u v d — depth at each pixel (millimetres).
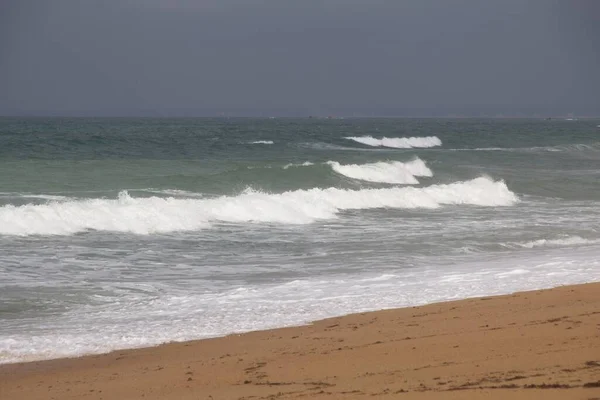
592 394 8750
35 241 25203
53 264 21891
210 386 10766
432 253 25141
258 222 31484
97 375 11820
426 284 19469
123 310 16812
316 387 10211
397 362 11438
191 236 27750
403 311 15969
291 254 24703
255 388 10445
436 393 9273
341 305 17016
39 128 138125
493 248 26312
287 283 20000
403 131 148750
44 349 13547
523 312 14961
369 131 144875
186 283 20000
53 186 38031
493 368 10516
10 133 99562
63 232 26906
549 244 27266
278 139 98812
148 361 12656
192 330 14898
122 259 23109
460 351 11867
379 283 19766
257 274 21375
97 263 22359
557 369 10172
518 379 9734
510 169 62438
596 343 11758
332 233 29266
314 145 90688
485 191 42188
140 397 10367
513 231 30125
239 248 25672
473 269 21906
